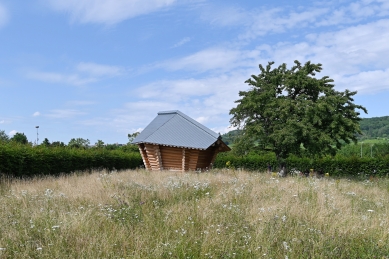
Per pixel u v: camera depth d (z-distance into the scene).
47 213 7.86
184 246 6.25
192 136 21.47
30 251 5.86
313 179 16.20
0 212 8.26
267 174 19.05
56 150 20.73
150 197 10.66
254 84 23.31
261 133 21.48
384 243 6.76
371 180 21.27
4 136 25.75
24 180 15.33
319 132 20.55
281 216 8.13
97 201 9.83
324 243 6.62
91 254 5.78
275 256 6.11
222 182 13.90
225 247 6.34
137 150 32.22
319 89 22.16
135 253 5.82
